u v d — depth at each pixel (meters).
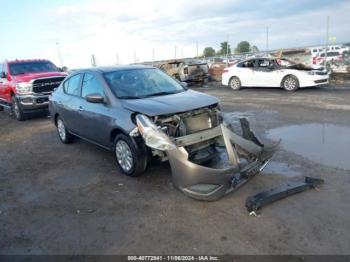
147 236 3.39
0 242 3.46
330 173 4.64
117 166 5.50
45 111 10.81
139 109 4.45
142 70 5.87
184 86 5.82
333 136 6.47
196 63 17.84
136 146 4.56
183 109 4.36
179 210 3.87
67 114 6.40
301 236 3.20
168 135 4.16
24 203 4.38
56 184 4.96
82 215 3.94
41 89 10.43
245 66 14.91
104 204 4.18
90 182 4.93
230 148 3.96
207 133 4.41
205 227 3.47
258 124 7.91
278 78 13.51
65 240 3.43
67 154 6.45
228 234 3.32
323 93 12.11
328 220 3.45
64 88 6.77
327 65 17.81
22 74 11.16
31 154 6.66
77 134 6.41
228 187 3.85
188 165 3.83
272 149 4.52
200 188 3.96
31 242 3.43
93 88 5.58
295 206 3.77
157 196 4.28
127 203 4.15
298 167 4.93
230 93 14.17
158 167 5.25
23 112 10.43
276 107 9.94
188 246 3.18
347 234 3.19
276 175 4.68
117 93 5.08
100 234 3.50
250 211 3.68
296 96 11.83
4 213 4.12
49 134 8.36
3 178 5.39
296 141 6.30
